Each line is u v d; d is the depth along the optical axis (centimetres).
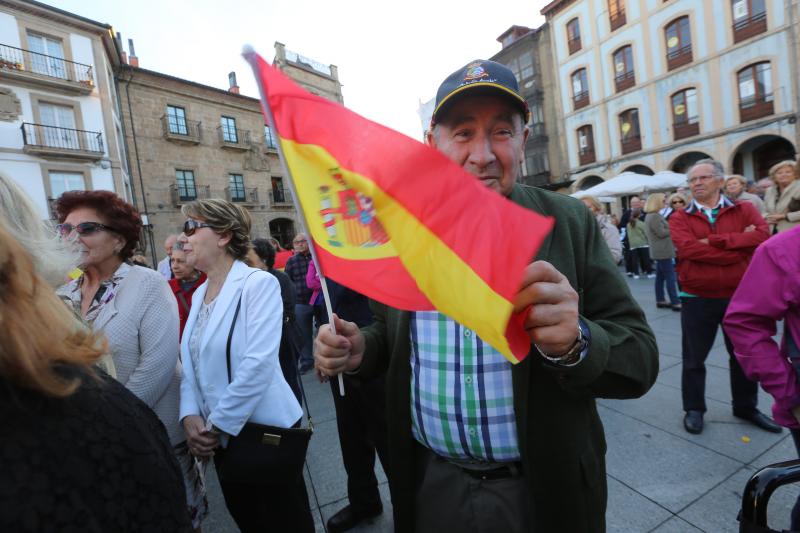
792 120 1492
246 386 156
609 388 98
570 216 116
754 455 251
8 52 1532
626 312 108
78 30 1702
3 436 48
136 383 169
